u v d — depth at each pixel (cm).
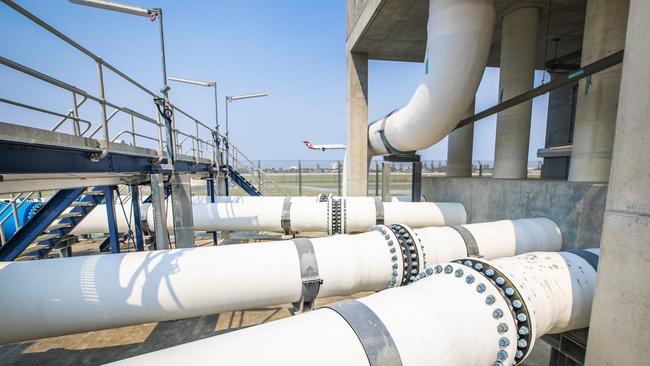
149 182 582
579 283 291
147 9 436
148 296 323
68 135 340
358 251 388
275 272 355
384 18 877
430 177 1073
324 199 845
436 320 204
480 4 568
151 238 729
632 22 223
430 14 632
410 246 404
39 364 414
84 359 423
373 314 197
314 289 365
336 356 170
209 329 494
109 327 328
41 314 297
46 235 596
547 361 404
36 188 362
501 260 299
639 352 221
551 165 1227
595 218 509
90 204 630
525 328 226
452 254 476
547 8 780
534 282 269
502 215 726
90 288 312
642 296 219
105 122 405
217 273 339
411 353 183
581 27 904
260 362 160
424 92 658
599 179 556
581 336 313
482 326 216
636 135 221
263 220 770
